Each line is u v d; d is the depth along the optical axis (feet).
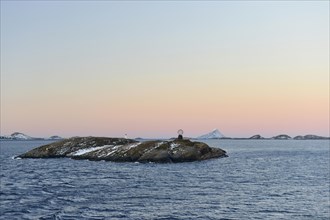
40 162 261.85
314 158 320.09
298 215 92.07
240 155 370.32
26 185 139.03
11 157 327.88
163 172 192.34
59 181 152.05
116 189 130.52
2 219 84.12
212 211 95.35
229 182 153.69
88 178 163.53
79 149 306.76
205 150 290.97
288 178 168.76
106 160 268.21
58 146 312.71
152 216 89.04
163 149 262.67
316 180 161.58
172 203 105.09
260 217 89.66
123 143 315.99
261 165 242.37
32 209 94.43
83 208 96.32
